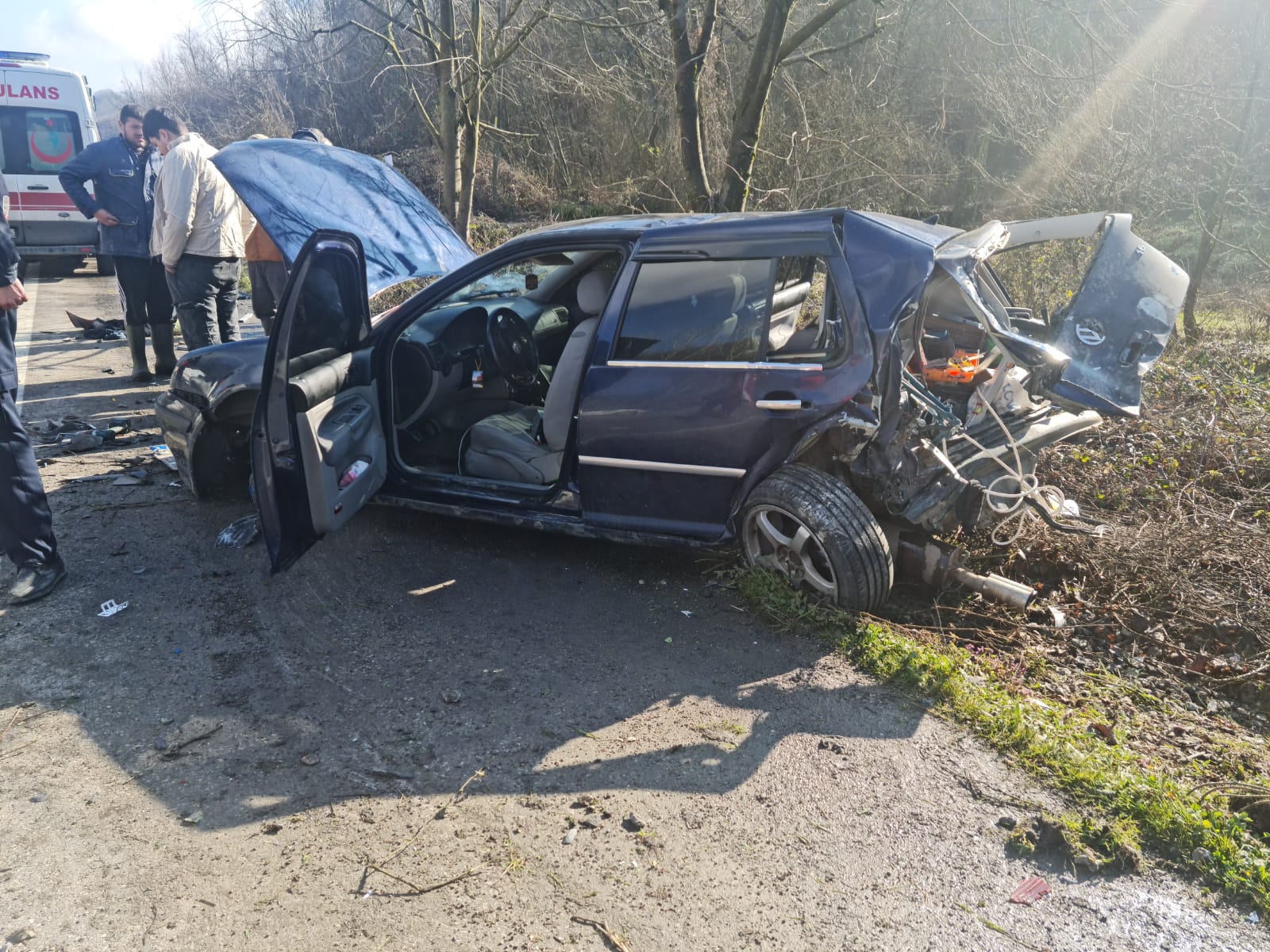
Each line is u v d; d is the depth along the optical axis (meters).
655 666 3.51
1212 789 2.91
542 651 3.62
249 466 5.01
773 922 2.34
